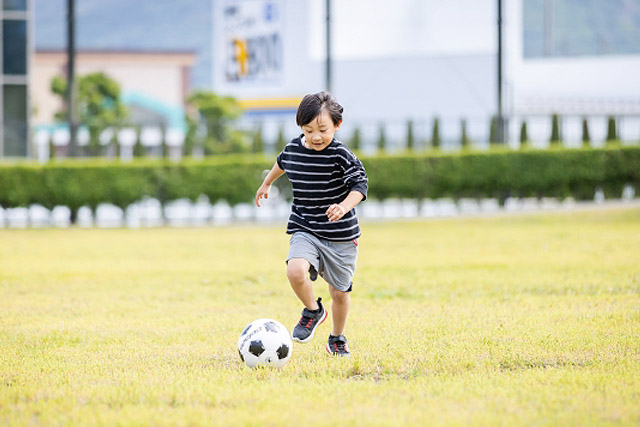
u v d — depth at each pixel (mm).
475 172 40562
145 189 40125
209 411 8078
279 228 35281
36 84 128375
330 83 41031
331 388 8922
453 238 28172
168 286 17922
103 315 14367
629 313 13617
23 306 15383
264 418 7766
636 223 32438
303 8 74750
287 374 9781
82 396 8742
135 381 9398
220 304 15414
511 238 27641
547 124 63031
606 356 10406
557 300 15141
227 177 40344
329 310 14688
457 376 9469
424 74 70500
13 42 46250
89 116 84688
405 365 10086
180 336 12297
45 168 39781
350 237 10398
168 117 112875
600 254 22422
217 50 77688
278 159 10664
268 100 75625
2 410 8234
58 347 11617
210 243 28172
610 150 42094
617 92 66250
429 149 46438
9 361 10648
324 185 10242
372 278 18531
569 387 8828
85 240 29938
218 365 10328
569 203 44094
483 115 68562
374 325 12938
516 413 7883
